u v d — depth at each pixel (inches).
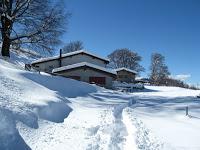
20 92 557.3
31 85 670.5
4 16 1362.0
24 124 395.5
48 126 441.4
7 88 543.2
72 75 1985.7
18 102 456.1
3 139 323.9
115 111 708.0
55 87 950.4
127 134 479.8
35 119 433.1
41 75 974.4
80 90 1095.0
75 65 1984.5
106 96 1115.3
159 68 3848.4
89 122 522.6
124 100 1015.0
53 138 396.2
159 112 744.3
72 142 391.2
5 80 597.6
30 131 389.4
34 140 370.9
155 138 467.5
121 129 507.8
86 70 1994.3
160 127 550.9
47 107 504.7
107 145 395.9
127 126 536.4
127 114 660.1
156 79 3631.9
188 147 430.6
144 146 413.1
